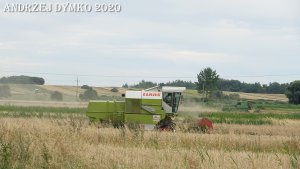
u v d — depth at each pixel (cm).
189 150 2161
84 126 2994
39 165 1705
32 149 1862
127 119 3888
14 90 12975
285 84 18938
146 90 4012
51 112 5912
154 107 3906
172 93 3978
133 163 1738
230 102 10469
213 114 6938
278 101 14325
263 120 5766
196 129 3647
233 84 18912
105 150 2000
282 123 5547
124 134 2622
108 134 2648
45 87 13775
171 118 4081
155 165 1733
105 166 1680
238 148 2612
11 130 2281
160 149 2167
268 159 1906
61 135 2197
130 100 3909
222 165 1780
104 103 3947
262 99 15512
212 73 12825
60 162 1734
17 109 6419
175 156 1916
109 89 14000
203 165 1756
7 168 1656
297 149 2623
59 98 12281
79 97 12181
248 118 6322
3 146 1792
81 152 1883
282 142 2722
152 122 3897
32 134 2198
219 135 2880
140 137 2620
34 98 12044
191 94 5500
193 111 5791
